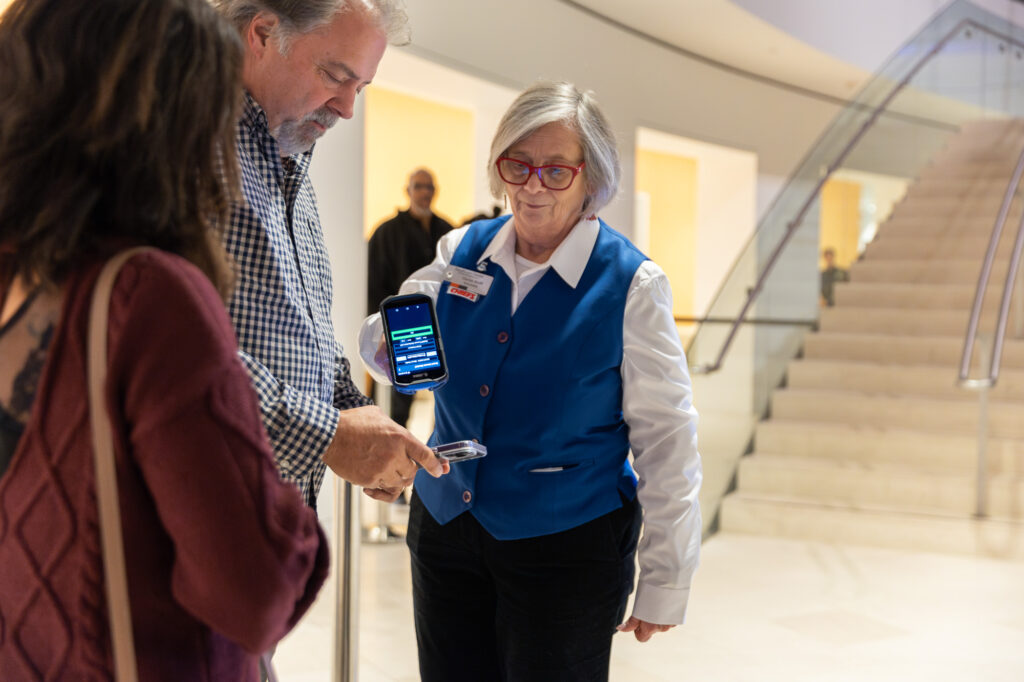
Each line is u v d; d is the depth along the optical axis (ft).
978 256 24.70
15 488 2.95
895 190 26.86
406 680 10.43
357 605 6.29
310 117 4.85
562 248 5.29
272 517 2.88
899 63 26.94
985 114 28.78
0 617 3.02
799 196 22.91
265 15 4.58
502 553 5.24
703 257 36.76
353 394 5.41
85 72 2.83
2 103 2.88
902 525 17.16
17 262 2.90
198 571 2.77
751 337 20.62
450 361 5.41
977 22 28.96
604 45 26.73
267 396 4.02
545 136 5.12
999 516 17.56
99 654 2.84
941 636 12.39
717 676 10.99
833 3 31.22
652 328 5.18
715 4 25.90
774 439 20.49
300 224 4.98
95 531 2.79
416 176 19.33
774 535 18.22
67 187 2.82
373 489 4.91
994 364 17.47
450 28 21.15
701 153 34.86
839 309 23.75
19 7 2.91
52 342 2.85
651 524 5.24
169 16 2.88
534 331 5.22
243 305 4.40
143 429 2.73
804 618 13.08
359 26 4.70
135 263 2.80
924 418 19.97
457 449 4.52
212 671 3.06
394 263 19.25
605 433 5.34
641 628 5.32
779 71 33.78
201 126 2.99
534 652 5.21
